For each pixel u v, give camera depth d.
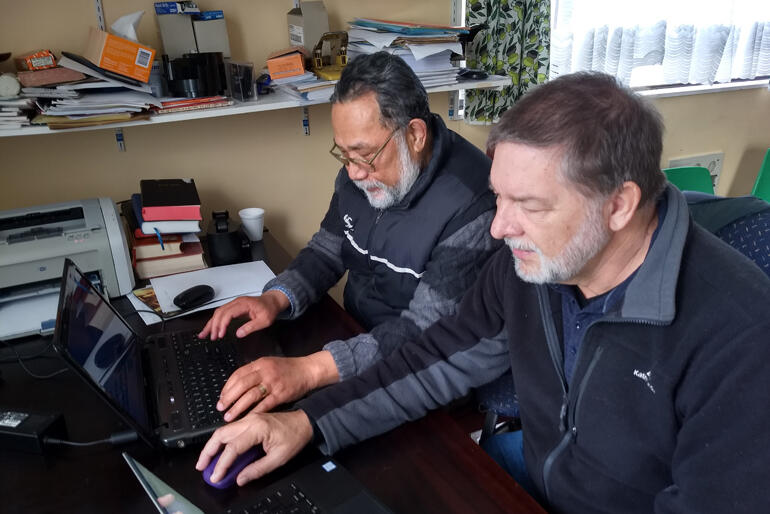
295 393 1.09
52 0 1.66
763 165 2.15
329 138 2.16
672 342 0.80
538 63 2.23
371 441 1.00
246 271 1.64
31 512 0.86
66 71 1.49
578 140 0.73
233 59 1.94
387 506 0.84
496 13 2.12
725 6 2.64
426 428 1.03
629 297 0.83
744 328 0.74
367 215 1.46
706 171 1.99
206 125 1.96
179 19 1.75
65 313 0.96
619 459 0.88
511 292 1.04
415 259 1.33
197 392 1.09
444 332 1.12
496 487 0.90
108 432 1.02
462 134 2.42
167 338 1.29
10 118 1.45
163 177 1.96
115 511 0.86
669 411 0.81
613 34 2.46
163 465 0.95
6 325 1.35
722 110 2.99
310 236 2.29
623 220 0.79
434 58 1.87
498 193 0.82
